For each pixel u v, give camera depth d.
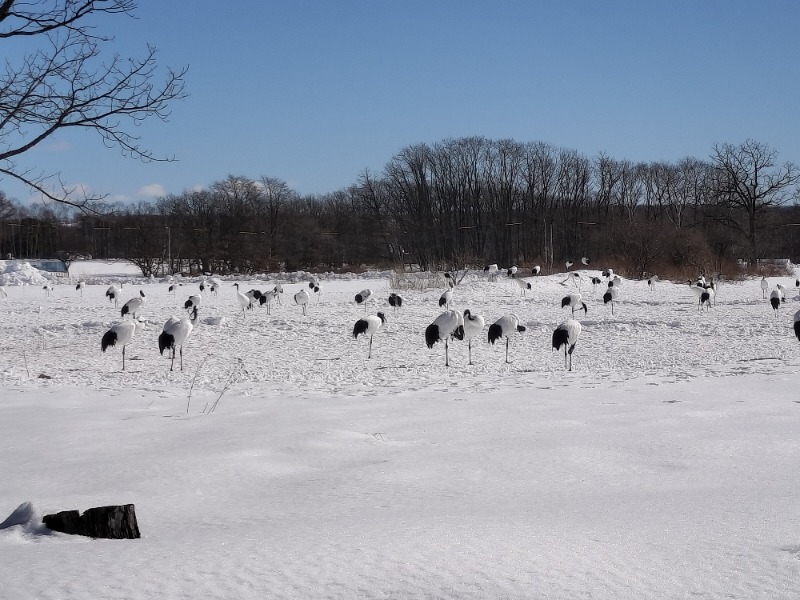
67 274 75.69
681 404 10.95
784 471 6.96
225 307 37.59
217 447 8.49
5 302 40.66
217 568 4.16
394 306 36.28
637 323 28.52
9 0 13.06
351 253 107.38
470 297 43.56
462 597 3.74
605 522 5.20
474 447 8.28
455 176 100.62
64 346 23.97
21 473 7.57
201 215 92.31
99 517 5.23
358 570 4.11
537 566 4.16
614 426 9.29
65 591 3.82
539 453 7.87
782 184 88.19
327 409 11.41
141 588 3.86
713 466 7.27
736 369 16.09
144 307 37.59
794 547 4.44
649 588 3.86
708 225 92.06
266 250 90.44
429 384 15.27
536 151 101.81
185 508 6.26
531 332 26.80
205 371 18.39
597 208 106.25
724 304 39.19
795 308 35.62
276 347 23.52
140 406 12.42
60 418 11.04
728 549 4.46
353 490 6.67
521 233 101.88
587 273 57.44
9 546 4.89
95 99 13.74
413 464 7.55
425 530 4.94
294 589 3.86
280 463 7.79
